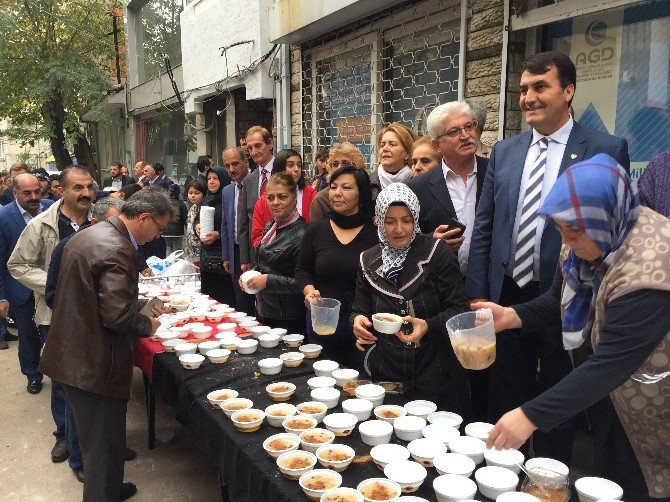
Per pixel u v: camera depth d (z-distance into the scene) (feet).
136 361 10.98
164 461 11.53
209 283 18.11
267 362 8.80
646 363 4.99
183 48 32.83
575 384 4.78
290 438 6.45
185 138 39.65
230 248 16.93
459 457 5.84
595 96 11.84
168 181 32.96
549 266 7.97
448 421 6.78
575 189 4.61
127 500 10.07
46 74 44.19
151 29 43.55
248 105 28.71
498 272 8.57
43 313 12.62
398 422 6.71
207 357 9.61
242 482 6.36
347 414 6.97
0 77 46.11
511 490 5.24
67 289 8.37
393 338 8.20
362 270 8.63
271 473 5.85
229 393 7.89
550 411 4.82
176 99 37.70
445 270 8.11
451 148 9.54
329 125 21.66
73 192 12.04
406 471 5.66
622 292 4.64
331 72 21.13
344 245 10.22
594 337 5.26
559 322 6.67
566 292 5.68
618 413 5.53
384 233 8.18
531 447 9.37
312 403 7.35
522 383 8.73
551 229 7.92
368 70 18.90
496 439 5.01
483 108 10.00
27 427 13.30
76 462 10.83
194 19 30.73
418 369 8.05
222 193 17.24
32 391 15.33
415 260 8.14
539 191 8.07
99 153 70.54
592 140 7.81
